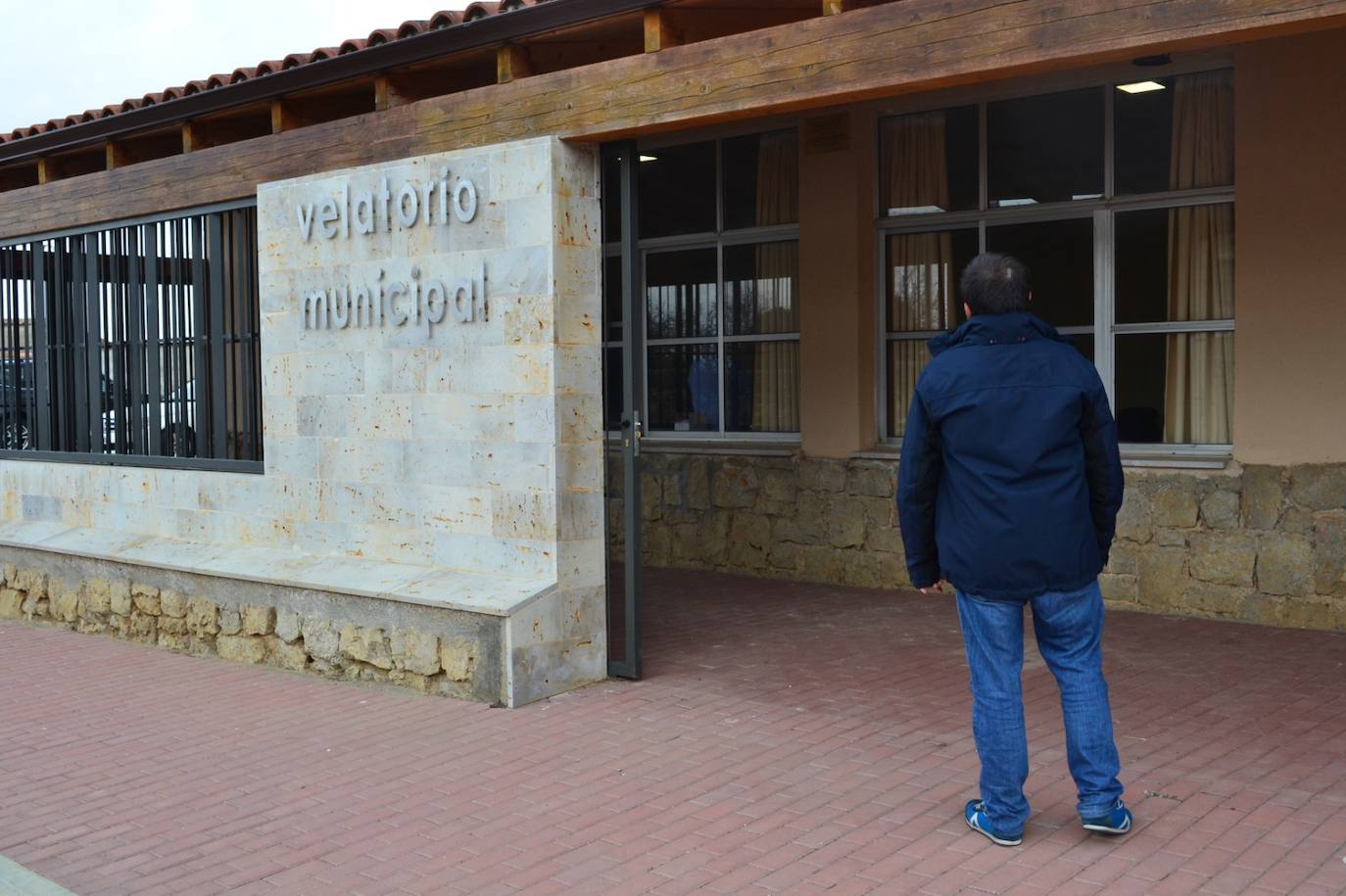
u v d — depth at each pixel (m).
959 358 4.13
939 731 5.50
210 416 8.33
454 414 6.70
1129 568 7.78
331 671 7.10
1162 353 7.93
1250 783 4.61
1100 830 4.12
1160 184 7.88
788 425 9.71
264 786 5.23
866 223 8.98
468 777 5.19
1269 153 7.20
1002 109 8.52
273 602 7.40
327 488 7.38
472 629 6.34
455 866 4.25
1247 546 7.36
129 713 6.58
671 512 10.04
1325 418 7.09
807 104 5.43
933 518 4.29
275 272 7.57
